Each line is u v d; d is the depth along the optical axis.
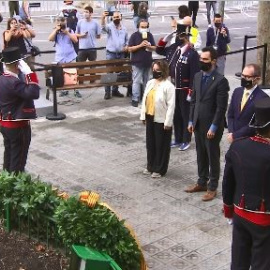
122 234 4.71
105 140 9.33
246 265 4.82
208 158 7.10
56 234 5.16
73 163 8.30
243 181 4.59
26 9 14.50
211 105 6.78
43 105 10.62
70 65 10.80
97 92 12.39
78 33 12.13
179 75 8.49
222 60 12.16
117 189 7.38
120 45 11.55
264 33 12.27
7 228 5.60
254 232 4.61
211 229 6.32
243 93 6.21
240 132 6.05
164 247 5.91
